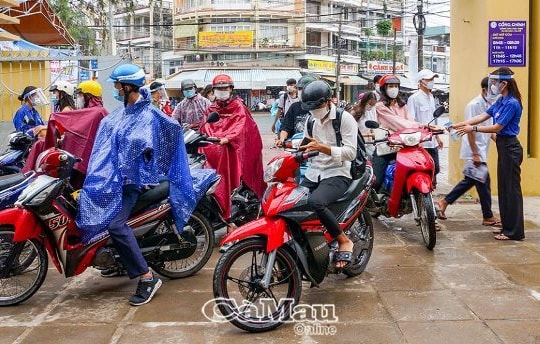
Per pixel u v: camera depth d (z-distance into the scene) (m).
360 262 4.95
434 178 6.35
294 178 4.25
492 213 6.70
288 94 11.05
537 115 8.08
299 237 4.09
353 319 4.02
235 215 6.03
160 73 43.66
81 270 4.45
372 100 6.93
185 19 40.66
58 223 4.32
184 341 3.71
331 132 4.28
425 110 7.14
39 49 10.77
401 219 7.14
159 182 4.65
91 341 3.72
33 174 4.52
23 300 4.38
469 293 4.49
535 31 8.01
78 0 23.53
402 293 4.52
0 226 4.27
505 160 5.91
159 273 4.90
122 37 44.88
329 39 43.41
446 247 5.81
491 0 7.82
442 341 3.64
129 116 4.46
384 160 6.25
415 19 28.12
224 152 5.82
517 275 4.91
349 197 4.50
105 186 4.37
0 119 9.65
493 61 7.89
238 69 39.56
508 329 3.81
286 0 39.94
